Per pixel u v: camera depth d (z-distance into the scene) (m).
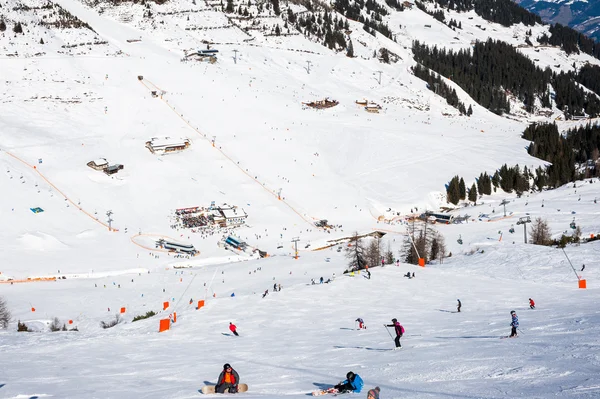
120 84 194.00
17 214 121.12
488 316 41.59
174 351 37.66
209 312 55.09
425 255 89.19
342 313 49.97
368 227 132.88
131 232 123.69
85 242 116.44
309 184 154.25
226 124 181.38
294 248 118.88
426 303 52.22
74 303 81.06
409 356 27.89
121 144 162.12
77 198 134.38
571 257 70.19
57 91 181.50
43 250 110.25
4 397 22.80
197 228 128.12
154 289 88.00
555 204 126.44
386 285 62.78
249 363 30.92
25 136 154.25
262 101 199.12
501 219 119.94
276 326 46.59
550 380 18.91
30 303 80.94
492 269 70.31
